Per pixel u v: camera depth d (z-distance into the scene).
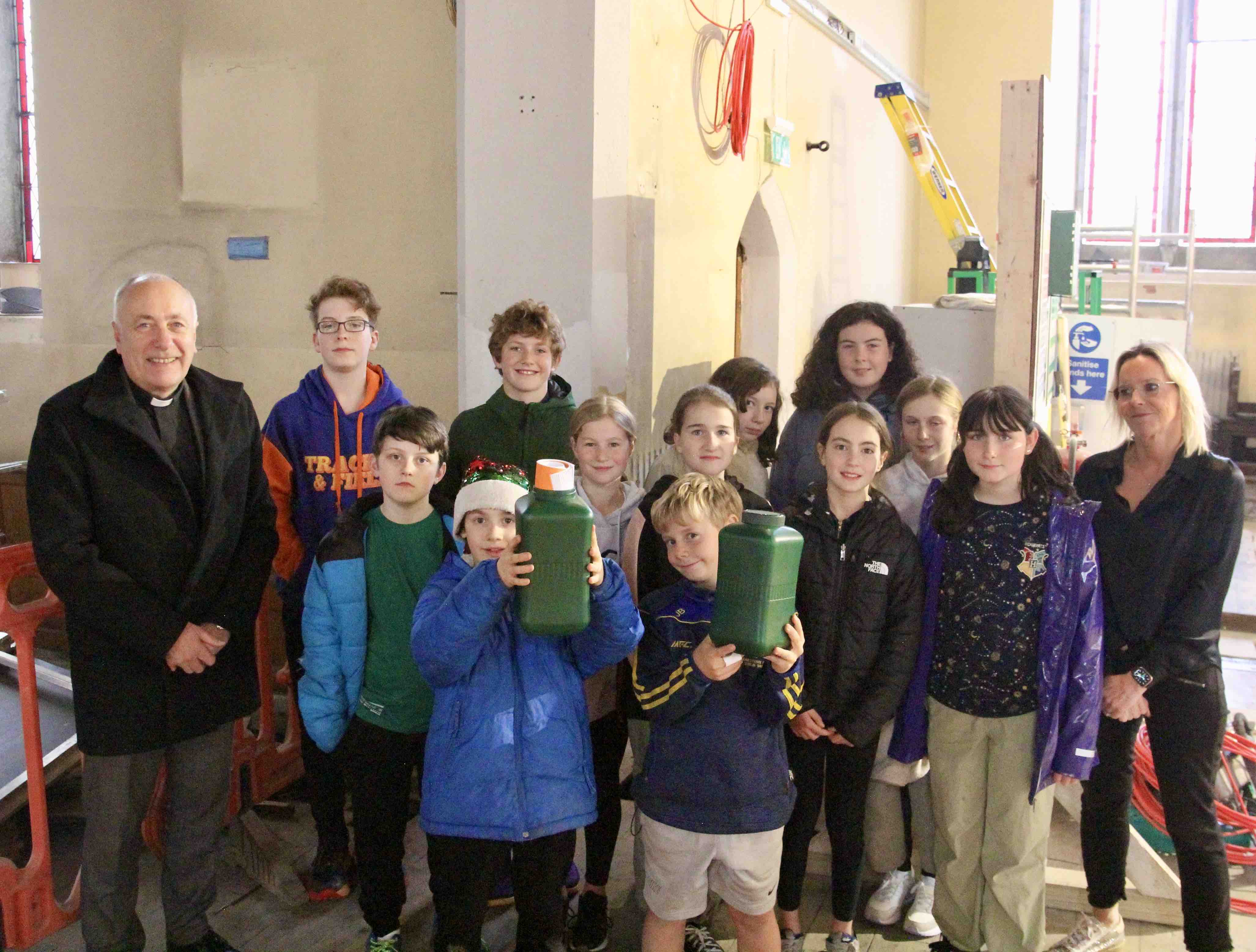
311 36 5.34
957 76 10.24
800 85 6.49
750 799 2.41
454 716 2.38
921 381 3.15
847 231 7.75
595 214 4.08
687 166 4.91
